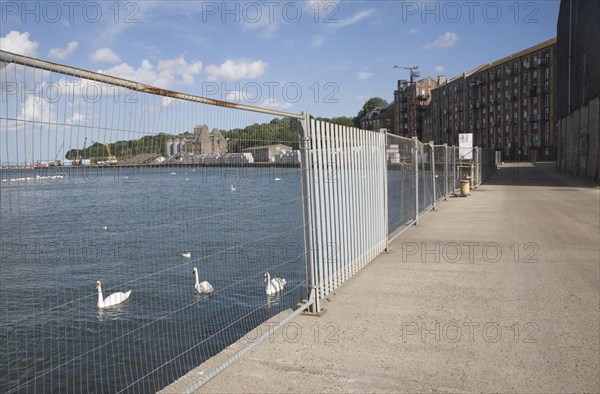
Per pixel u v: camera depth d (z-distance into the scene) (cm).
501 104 9569
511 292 618
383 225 880
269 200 485
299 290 778
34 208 278
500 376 386
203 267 943
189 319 776
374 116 15338
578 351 429
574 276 691
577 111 3822
